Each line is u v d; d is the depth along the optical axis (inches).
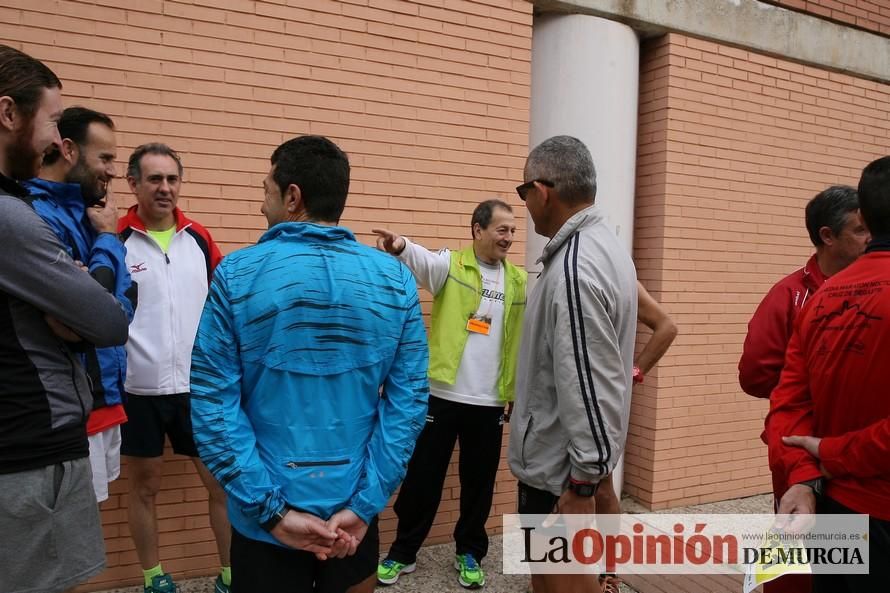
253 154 125.0
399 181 138.2
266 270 61.7
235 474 59.5
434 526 146.0
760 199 184.9
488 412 128.7
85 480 66.4
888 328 64.2
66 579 64.1
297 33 127.5
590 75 158.6
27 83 62.2
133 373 109.3
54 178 82.5
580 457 77.5
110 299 65.9
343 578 67.6
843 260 90.4
